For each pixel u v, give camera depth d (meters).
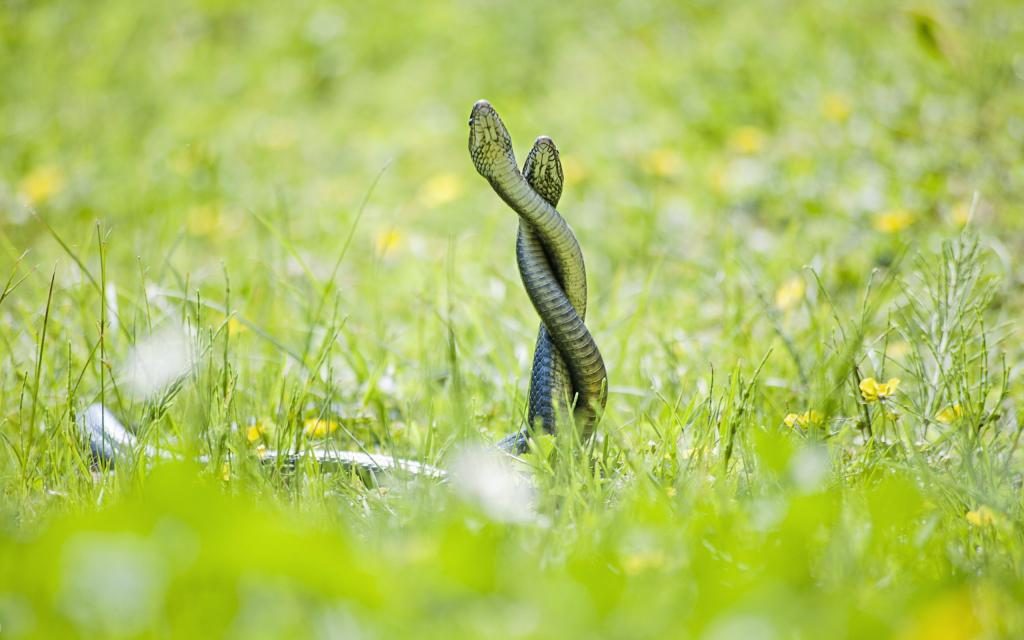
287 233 11.96
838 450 6.65
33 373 8.94
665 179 14.59
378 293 10.91
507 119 18.47
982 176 12.94
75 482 6.68
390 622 4.35
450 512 5.55
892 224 11.07
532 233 6.77
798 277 10.74
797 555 4.90
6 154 17.56
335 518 5.97
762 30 20.39
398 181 16.38
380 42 22.56
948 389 7.44
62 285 11.14
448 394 8.38
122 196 14.96
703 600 4.52
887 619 4.64
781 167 14.41
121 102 20.47
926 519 5.85
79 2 24.70
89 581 4.31
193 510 4.66
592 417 6.99
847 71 17.70
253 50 22.95
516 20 22.80
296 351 9.63
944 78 16.08
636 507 5.65
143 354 7.99
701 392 8.52
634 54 20.55
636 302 10.96
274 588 4.37
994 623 4.78
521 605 4.51
